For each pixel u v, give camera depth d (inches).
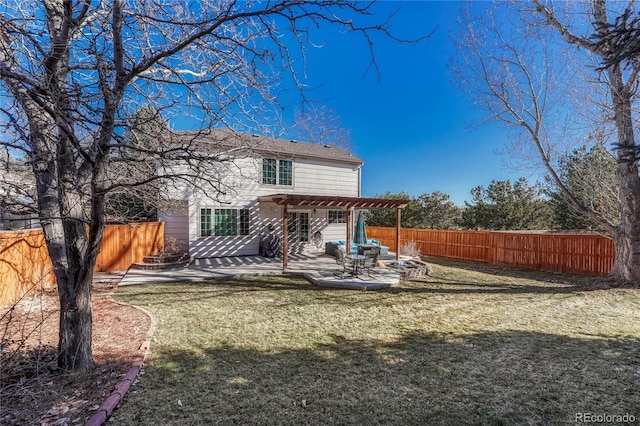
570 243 457.1
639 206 353.1
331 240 674.8
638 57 130.6
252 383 145.6
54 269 146.3
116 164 195.3
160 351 179.2
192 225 518.9
